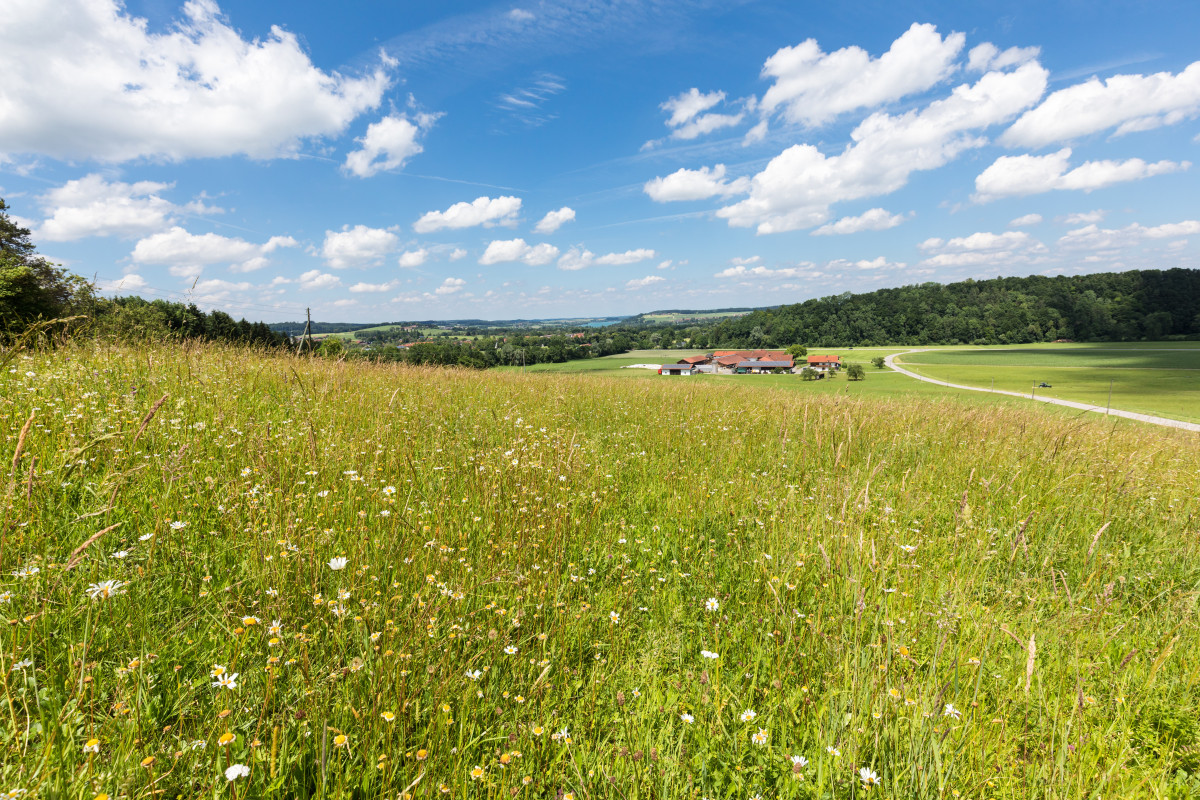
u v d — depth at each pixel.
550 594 3.09
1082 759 2.04
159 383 5.80
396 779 1.87
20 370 5.47
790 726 2.33
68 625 2.19
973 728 2.25
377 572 2.96
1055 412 10.46
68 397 4.85
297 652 2.24
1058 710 2.34
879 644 2.63
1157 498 5.37
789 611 3.12
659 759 2.08
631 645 2.87
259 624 2.40
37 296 23.89
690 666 2.74
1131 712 2.48
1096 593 3.35
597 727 2.31
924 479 5.95
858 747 2.13
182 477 3.50
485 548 3.44
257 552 2.83
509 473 4.66
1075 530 4.66
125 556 2.54
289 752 1.91
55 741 1.73
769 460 6.63
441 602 2.63
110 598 2.32
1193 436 9.87
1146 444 7.79
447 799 1.82
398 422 6.01
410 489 4.19
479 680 2.38
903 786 1.98
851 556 3.41
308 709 2.03
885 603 3.09
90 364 6.25
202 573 2.74
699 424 8.62
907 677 2.53
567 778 1.98
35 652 2.07
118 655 2.16
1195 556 4.18
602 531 4.24
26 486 2.90
